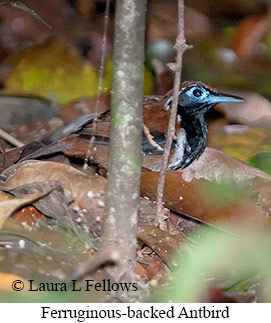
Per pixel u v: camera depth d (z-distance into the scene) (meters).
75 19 19.22
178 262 9.27
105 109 15.21
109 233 8.41
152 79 17.34
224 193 10.40
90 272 8.53
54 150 11.79
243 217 10.09
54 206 9.75
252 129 15.08
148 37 19.44
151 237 9.47
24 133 13.82
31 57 16.30
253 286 9.05
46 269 8.61
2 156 11.81
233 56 19.86
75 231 9.59
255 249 9.60
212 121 15.47
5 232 9.32
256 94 16.06
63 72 16.02
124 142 8.05
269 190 11.33
